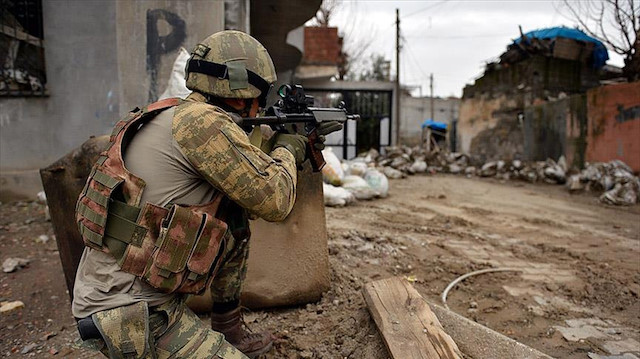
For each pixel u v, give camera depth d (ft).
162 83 17.12
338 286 9.88
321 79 61.11
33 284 10.98
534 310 10.42
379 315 7.20
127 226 4.54
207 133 4.58
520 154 47.67
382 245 14.46
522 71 47.50
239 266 6.81
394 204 23.76
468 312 10.28
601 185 30.30
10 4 20.26
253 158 4.74
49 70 21.11
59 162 8.25
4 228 15.84
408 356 6.14
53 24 20.93
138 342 4.42
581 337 9.16
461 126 58.80
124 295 4.56
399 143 58.39
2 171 20.98
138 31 16.97
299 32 40.73
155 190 4.65
